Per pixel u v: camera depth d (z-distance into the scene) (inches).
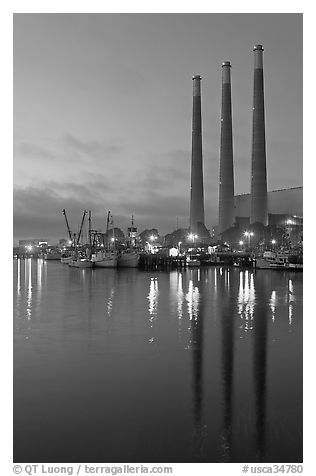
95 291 2785.4
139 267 5585.6
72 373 985.5
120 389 882.8
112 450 642.2
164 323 1604.3
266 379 940.6
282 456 625.9
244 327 1523.1
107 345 1256.8
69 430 702.5
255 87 7775.6
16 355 1144.8
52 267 6284.5
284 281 3425.2
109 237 7524.6
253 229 7406.5
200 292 2672.2
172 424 719.7
